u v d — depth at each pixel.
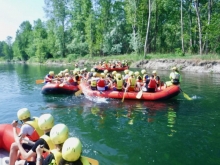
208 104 9.51
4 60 87.69
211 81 15.70
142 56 31.80
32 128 4.04
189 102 9.84
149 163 4.89
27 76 22.59
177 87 10.20
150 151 5.41
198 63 23.84
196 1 26.53
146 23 36.69
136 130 6.75
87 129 6.88
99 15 43.81
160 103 9.72
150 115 8.14
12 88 14.71
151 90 10.20
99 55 44.00
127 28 42.25
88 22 42.28
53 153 2.98
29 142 3.99
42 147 3.14
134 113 8.41
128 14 35.22
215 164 4.82
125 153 5.32
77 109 9.11
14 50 81.88
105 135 6.38
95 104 9.79
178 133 6.48
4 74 25.16
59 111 8.88
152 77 11.02
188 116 7.96
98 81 10.83
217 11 30.88
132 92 10.31
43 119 3.63
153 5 34.28
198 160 4.99
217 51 26.66
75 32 47.84
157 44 40.41
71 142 2.66
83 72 14.16
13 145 3.96
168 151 5.41
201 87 13.41
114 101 10.19
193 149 5.50
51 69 31.75
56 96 11.62
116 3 42.31
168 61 26.80
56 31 48.97
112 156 5.19
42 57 53.91
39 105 9.95
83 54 46.31
